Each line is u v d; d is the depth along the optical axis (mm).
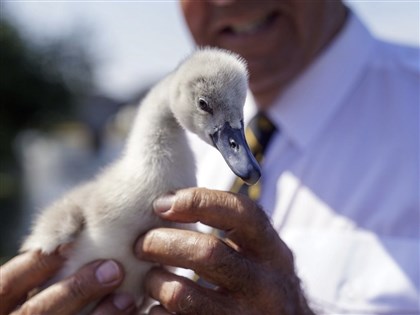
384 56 633
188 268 405
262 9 590
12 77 3994
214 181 612
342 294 572
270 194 602
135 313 442
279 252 417
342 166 595
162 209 420
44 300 426
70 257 448
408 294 562
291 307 423
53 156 4434
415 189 580
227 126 448
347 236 580
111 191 442
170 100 459
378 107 610
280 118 609
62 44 4207
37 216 486
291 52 605
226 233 422
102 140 4512
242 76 454
